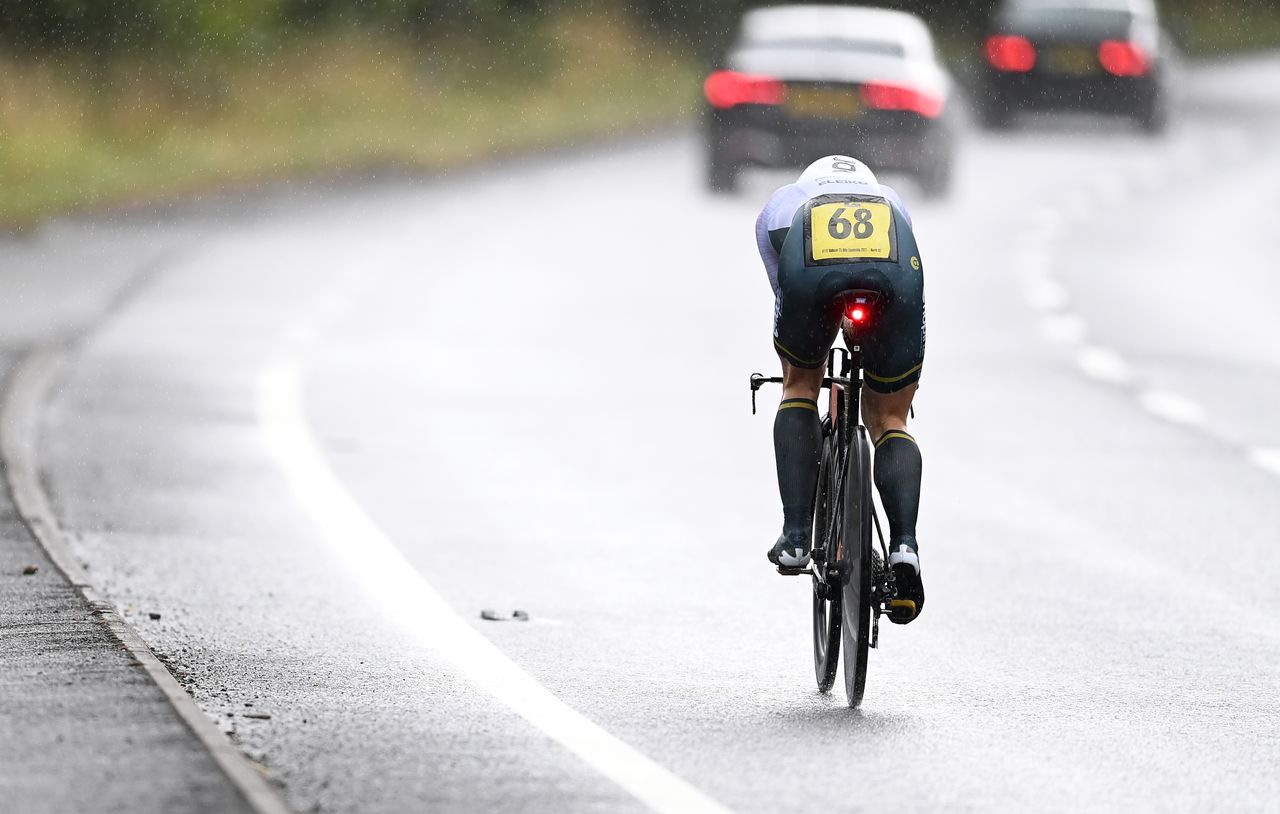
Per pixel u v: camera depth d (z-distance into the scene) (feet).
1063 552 123.03
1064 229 308.81
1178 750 81.66
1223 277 268.62
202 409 166.61
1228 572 118.42
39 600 99.50
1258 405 180.24
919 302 85.25
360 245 276.21
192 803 66.49
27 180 310.86
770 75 314.55
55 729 75.00
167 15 374.84
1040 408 176.45
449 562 116.98
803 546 88.12
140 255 261.03
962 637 102.12
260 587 109.91
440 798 72.13
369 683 89.81
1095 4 442.09
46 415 161.99
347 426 160.86
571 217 308.81
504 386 181.16
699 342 208.03
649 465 148.56
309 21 428.97
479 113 433.89
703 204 324.80
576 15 514.27
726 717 85.46
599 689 89.81
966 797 74.38
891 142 313.94
